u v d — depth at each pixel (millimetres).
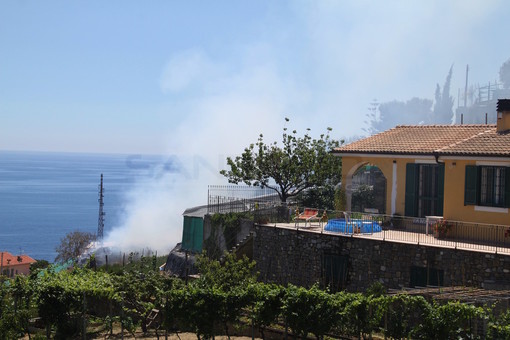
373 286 21438
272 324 21734
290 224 29297
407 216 28578
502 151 24266
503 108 26672
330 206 35781
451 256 22312
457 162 25703
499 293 19219
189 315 21250
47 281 24953
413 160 28359
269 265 28594
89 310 26156
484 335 16609
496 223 24438
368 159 30156
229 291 21766
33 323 26172
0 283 25719
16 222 162250
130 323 23609
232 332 23000
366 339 19703
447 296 18891
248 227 30656
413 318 19344
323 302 19297
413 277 23312
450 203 25828
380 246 24297
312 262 26609
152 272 26500
